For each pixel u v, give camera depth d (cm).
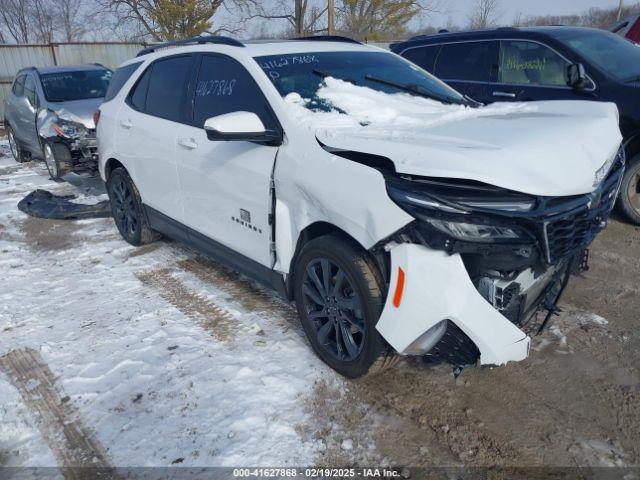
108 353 332
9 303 405
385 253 249
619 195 512
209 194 366
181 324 362
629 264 430
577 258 287
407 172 234
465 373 298
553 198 232
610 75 496
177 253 490
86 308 392
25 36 3816
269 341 335
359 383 293
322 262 285
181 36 2756
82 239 543
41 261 489
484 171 225
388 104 328
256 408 276
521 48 564
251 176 320
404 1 2792
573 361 307
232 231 354
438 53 637
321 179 269
